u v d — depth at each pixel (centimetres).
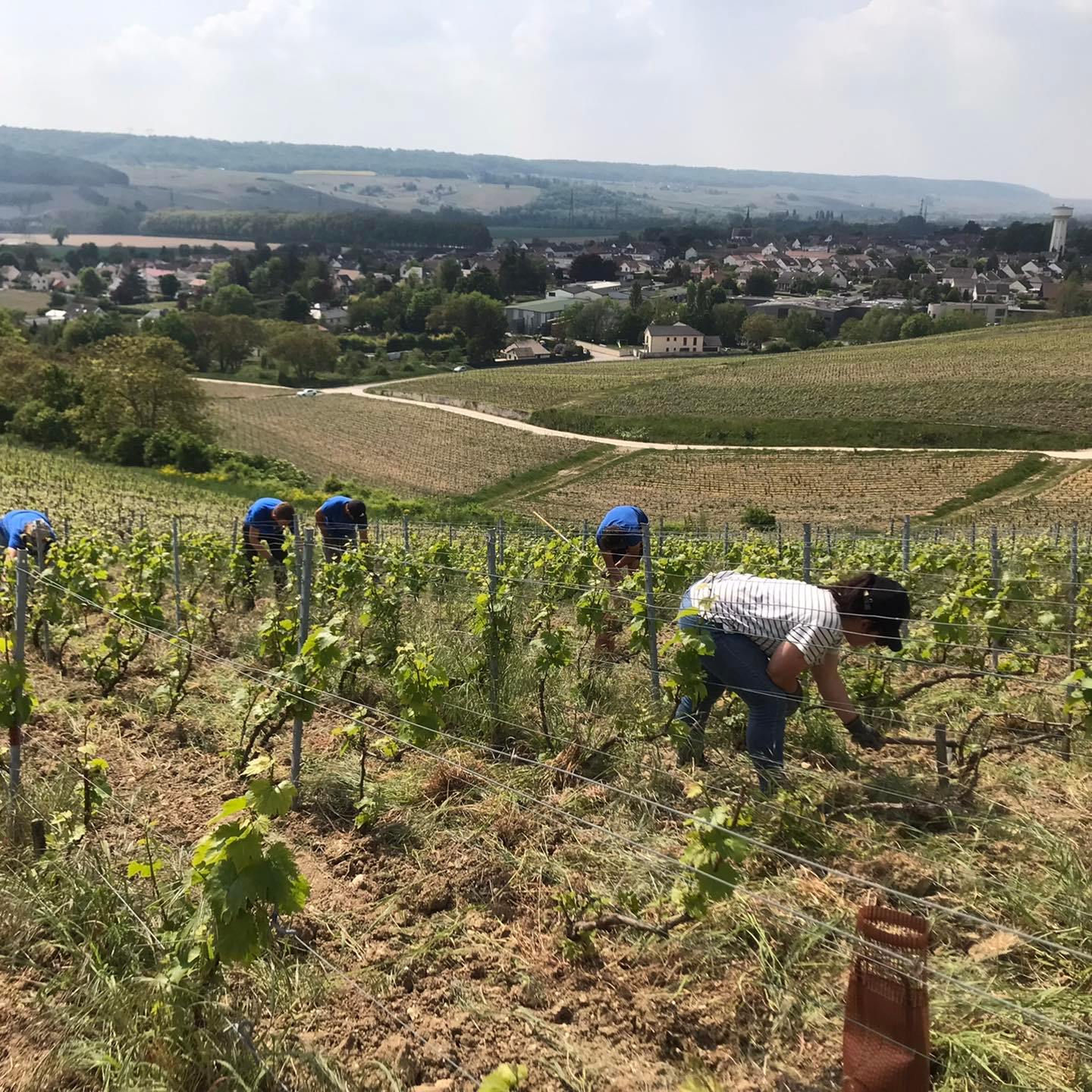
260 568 1022
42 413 6125
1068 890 360
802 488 5394
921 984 262
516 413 8038
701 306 14375
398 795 484
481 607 599
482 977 342
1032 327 10812
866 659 691
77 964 342
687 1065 293
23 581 471
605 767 512
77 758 489
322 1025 316
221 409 8875
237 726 600
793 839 417
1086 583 889
